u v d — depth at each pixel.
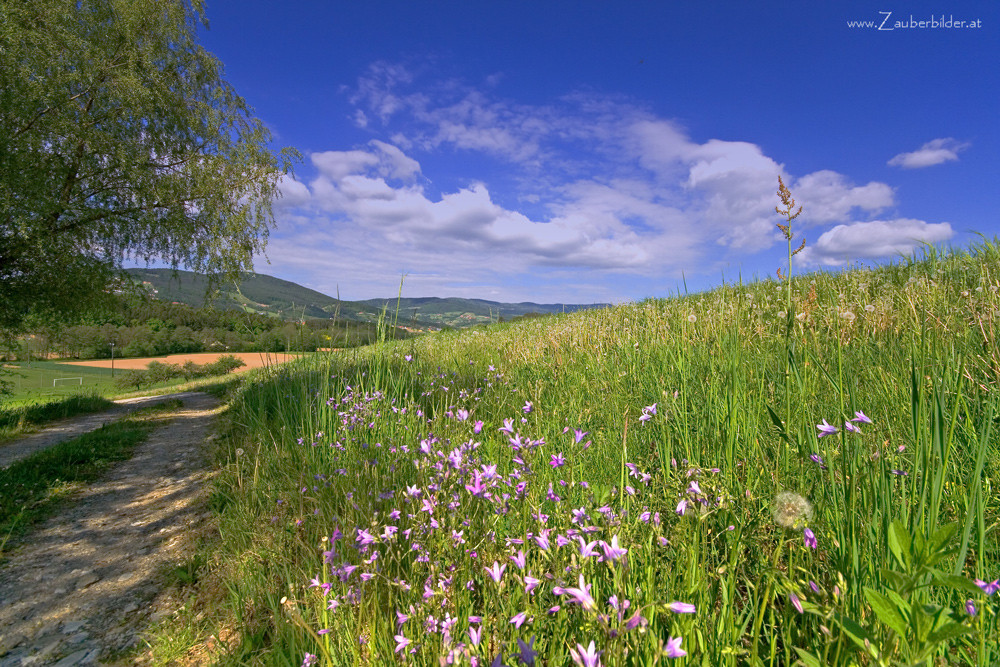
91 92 13.55
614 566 1.21
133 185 14.19
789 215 1.94
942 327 3.59
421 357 9.02
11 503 5.60
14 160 11.30
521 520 1.99
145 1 14.39
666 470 2.12
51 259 13.03
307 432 5.22
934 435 1.50
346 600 1.93
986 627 1.35
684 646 1.37
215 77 16.67
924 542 0.99
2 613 3.43
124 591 3.63
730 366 3.45
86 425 12.55
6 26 11.55
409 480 3.03
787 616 1.33
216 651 2.57
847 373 3.12
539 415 3.93
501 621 1.54
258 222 17.06
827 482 2.04
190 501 5.46
